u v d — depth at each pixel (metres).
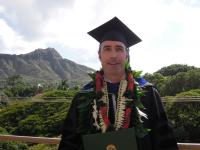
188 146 1.47
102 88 1.29
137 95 1.26
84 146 1.17
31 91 24.30
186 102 9.37
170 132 1.24
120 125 1.23
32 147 5.34
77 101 1.32
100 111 1.25
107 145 1.16
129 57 1.34
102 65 1.29
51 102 12.85
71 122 1.31
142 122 1.23
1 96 15.36
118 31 1.40
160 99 1.29
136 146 1.15
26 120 12.17
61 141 1.31
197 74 12.37
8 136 1.80
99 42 1.42
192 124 8.97
